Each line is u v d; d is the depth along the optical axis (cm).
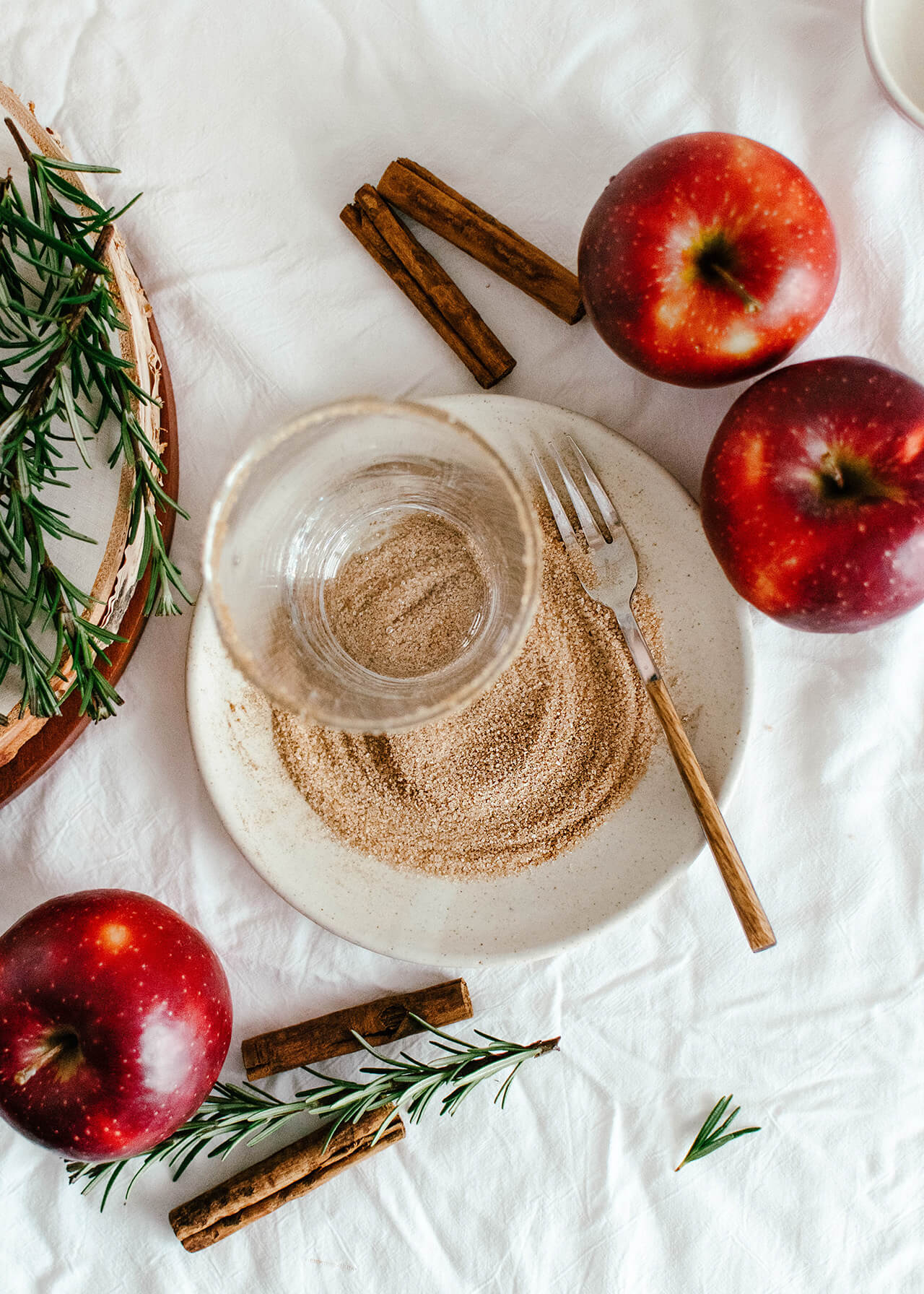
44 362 54
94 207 53
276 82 60
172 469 60
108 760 61
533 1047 60
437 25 60
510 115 60
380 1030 60
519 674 60
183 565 61
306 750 60
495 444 59
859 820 61
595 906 60
